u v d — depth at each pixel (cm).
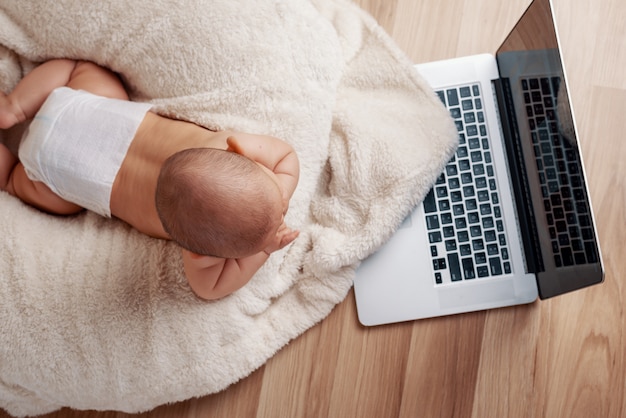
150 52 104
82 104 98
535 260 104
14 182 104
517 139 105
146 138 97
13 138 112
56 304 99
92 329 99
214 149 81
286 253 109
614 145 112
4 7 105
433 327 110
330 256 105
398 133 106
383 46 109
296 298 110
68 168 97
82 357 100
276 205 82
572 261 92
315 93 104
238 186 79
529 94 99
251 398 109
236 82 103
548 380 110
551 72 92
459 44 113
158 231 100
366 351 109
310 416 109
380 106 108
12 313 98
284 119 104
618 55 113
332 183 109
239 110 103
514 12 113
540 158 98
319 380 109
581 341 110
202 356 103
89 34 103
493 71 108
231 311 104
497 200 106
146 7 102
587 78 113
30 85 105
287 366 110
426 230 107
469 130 108
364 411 109
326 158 108
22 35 106
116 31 103
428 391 109
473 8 113
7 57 108
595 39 114
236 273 98
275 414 109
